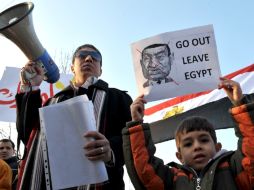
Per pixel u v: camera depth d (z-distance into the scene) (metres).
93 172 2.32
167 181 2.70
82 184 2.32
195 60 2.90
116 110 2.90
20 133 2.83
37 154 2.70
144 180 2.62
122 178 2.77
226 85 2.69
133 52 2.97
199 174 2.69
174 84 2.87
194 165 2.73
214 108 4.99
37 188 2.61
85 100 2.45
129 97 3.07
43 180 2.62
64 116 2.43
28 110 2.80
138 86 2.92
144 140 2.68
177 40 2.94
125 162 2.69
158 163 2.71
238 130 2.54
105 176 2.33
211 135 2.83
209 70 2.88
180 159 2.91
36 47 2.81
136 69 2.95
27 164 2.72
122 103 2.96
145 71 2.92
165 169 2.74
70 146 2.38
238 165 2.53
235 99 2.62
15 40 2.77
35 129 2.86
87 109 2.42
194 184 2.59
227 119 4.87
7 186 3.56
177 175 2.72
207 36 2.94
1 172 3.58
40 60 2.84
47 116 2.45
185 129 2.84
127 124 2.74
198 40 2.94
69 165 2.36
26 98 2.80
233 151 2.65
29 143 2.81
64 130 2.41
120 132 2.88
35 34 2.83
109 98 2.93
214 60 2.90
